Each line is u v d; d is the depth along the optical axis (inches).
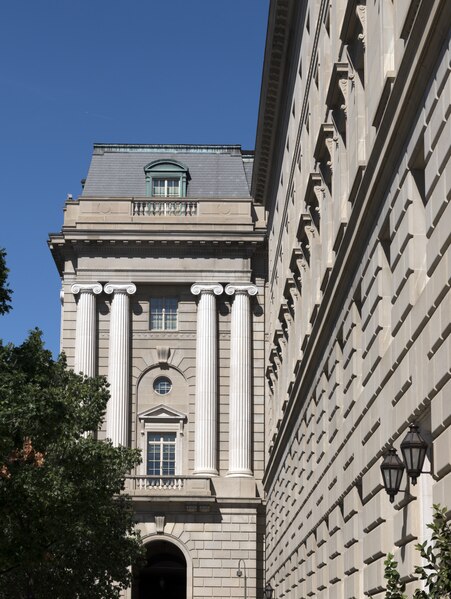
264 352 3014.3
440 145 708.7
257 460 2952.8
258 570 2842.0
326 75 1382.9
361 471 1051.3
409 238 818.8
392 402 888.9
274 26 1854.1
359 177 1019.9
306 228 1551.4
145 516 2847.0
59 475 1533.0
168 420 2965.1
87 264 3002.0
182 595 3348.9
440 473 715.4
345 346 1187.3
